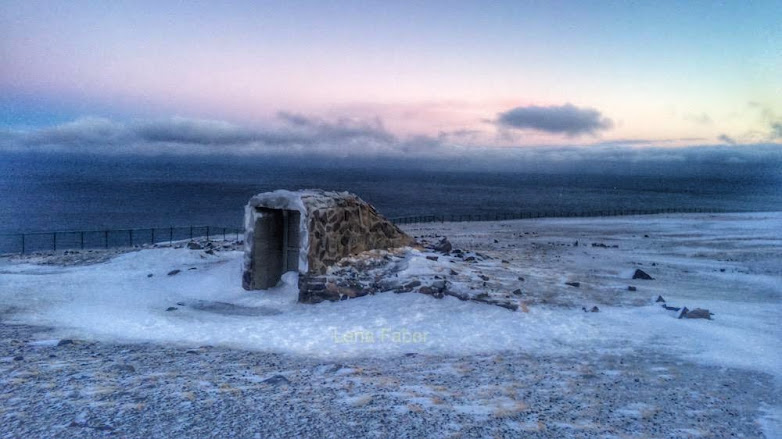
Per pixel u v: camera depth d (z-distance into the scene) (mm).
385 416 7148
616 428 7035
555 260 24969
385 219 19969
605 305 15773
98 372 8945
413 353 11070
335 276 16000
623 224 47875
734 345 11852
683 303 16141
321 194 17062
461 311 14266
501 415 7336
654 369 10047
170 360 10070
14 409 7059
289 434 6496
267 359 10398
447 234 37875
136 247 29297
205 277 18391
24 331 12258
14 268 21219
